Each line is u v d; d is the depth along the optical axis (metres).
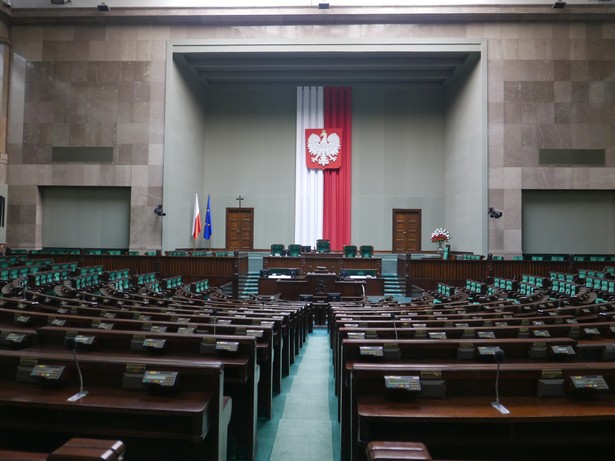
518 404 2.36
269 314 5.29
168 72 17.69
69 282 8.35
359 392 2.47
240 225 21.23
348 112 21.12
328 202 20.94
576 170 17.08
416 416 2.21
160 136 17.64
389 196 21.05
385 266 18.02
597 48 17.16
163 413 2.24
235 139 21.44
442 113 21.19
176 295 8.11
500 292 9.12
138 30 17.86
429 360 3.30
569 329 4.09
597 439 2.31
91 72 17.92
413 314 5.31
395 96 21.25
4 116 17.95
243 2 17.38
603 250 17.47
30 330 3.74
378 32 17.62
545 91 17.16
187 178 19.48
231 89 21.48
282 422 4.14
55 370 2.47
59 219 18.34
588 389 2.40
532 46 17.23
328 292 12.74
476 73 17.59
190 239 19.92
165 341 3.31
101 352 3.38
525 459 2.44
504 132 17.11
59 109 17.98
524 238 17.53
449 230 20.44
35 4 17.64
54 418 2.41
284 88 21.34
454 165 19.84
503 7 16.84
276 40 17.77
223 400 2.79
